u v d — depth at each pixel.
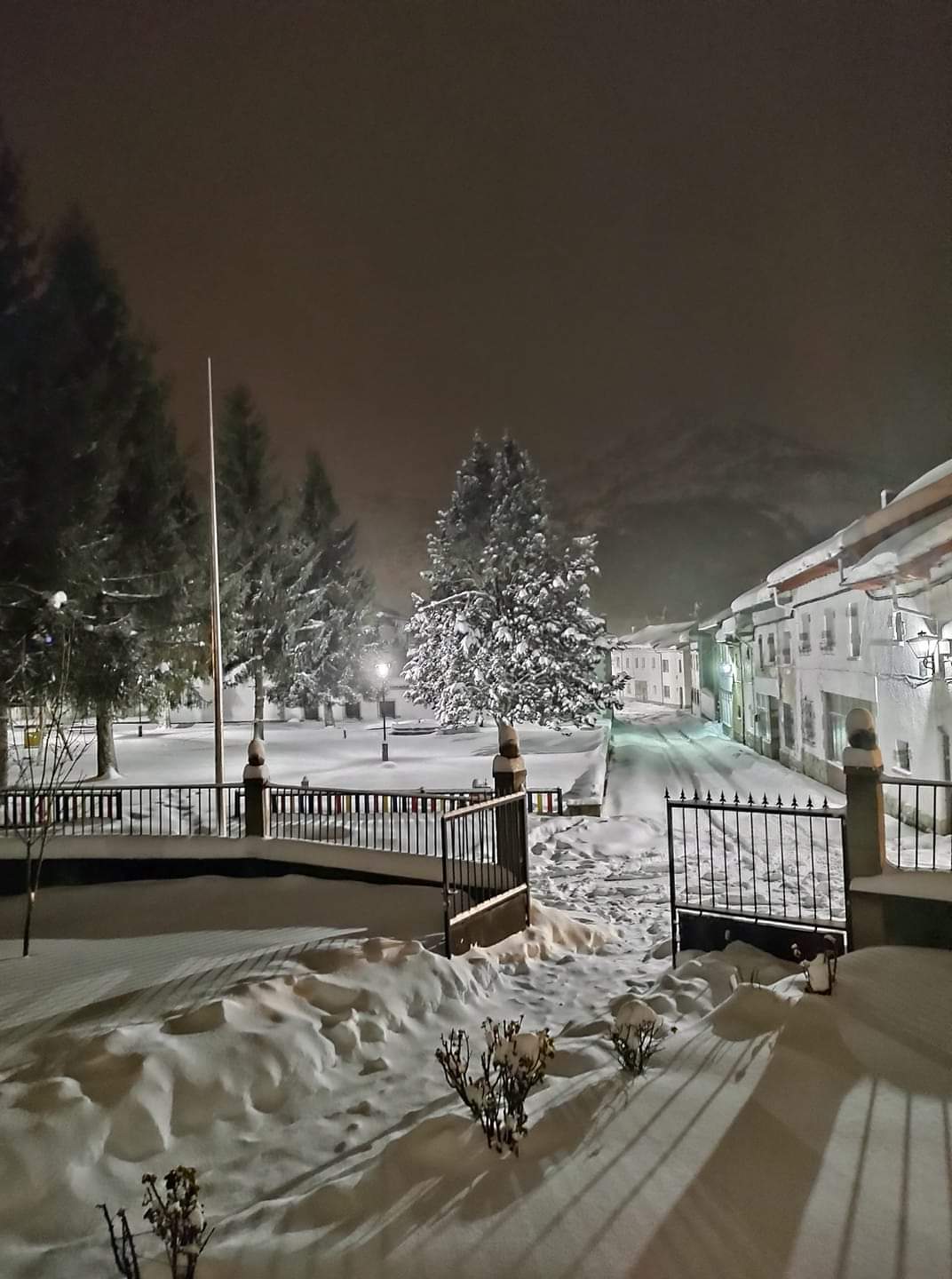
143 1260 3.99
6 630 21.89
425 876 10.34
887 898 7.70
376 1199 4.37
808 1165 4.42
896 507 16.86
